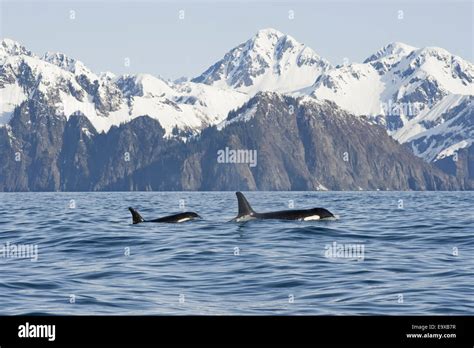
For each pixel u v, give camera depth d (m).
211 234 48.38
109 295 27.92
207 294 28.14
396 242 44.34
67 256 39.03
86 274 32.72
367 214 74.19
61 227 56.53
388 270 33.00
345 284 29.73
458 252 39.41
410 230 51.81
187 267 34.53
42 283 30.44
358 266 34.12
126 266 35.00
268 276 31.67
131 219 66.81
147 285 29.97
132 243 44.34
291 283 30.09
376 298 27.03
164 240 45.34
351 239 45.66
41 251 41.38
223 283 30.28
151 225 56.62
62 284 30.22
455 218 66.19
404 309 25.36
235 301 26.80
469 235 48.47
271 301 26.78
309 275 31.78
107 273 32.97
